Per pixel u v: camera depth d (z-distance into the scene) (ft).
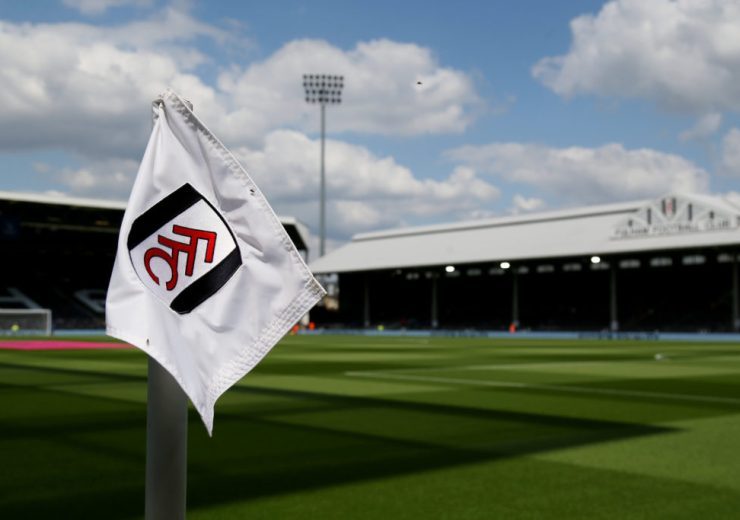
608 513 17.97
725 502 19.12
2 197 219.82
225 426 32.89
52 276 278.87
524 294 247.29
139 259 8.83
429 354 103.50
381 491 20.22
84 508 18.44
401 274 278.46
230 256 9.29
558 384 55.77
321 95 248.52
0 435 29.94
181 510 8.77
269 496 19.65
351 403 42.34
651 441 28.89
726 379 60.95
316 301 9.14
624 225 196.44
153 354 8.35
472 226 249.96
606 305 228.22
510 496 19.70
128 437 29.45
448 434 30.63
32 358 89.25
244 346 9.19
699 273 208.85
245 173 9.25
